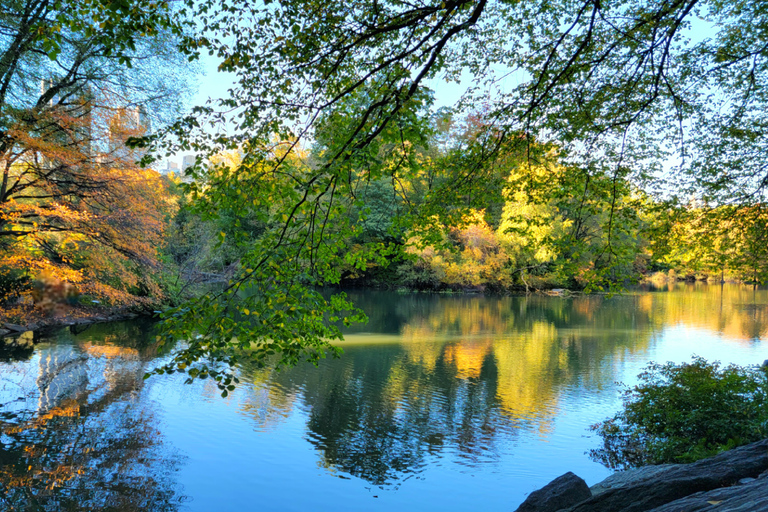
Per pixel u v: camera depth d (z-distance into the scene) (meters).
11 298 18.83
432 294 39.88
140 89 14.34
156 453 8.03
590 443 8.73
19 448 8.03
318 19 5.19
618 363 14.87
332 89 5.67
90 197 15.34
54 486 6.84
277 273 4.69
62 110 13.10
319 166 5.09
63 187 14.93
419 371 13.80
